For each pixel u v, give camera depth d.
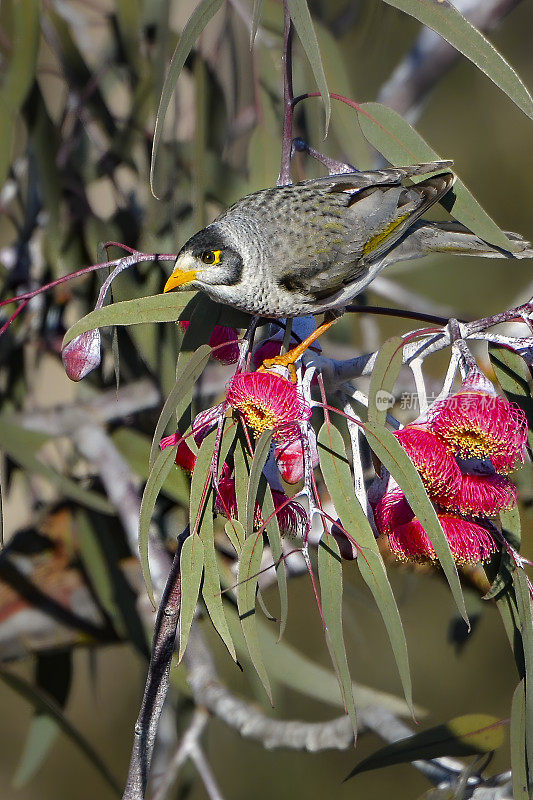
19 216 9.28
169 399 4.52
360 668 11.26
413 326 11.56
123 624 7.81
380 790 11.09
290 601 11.23
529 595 4.74
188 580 4.49
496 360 5.16
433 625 11.31
